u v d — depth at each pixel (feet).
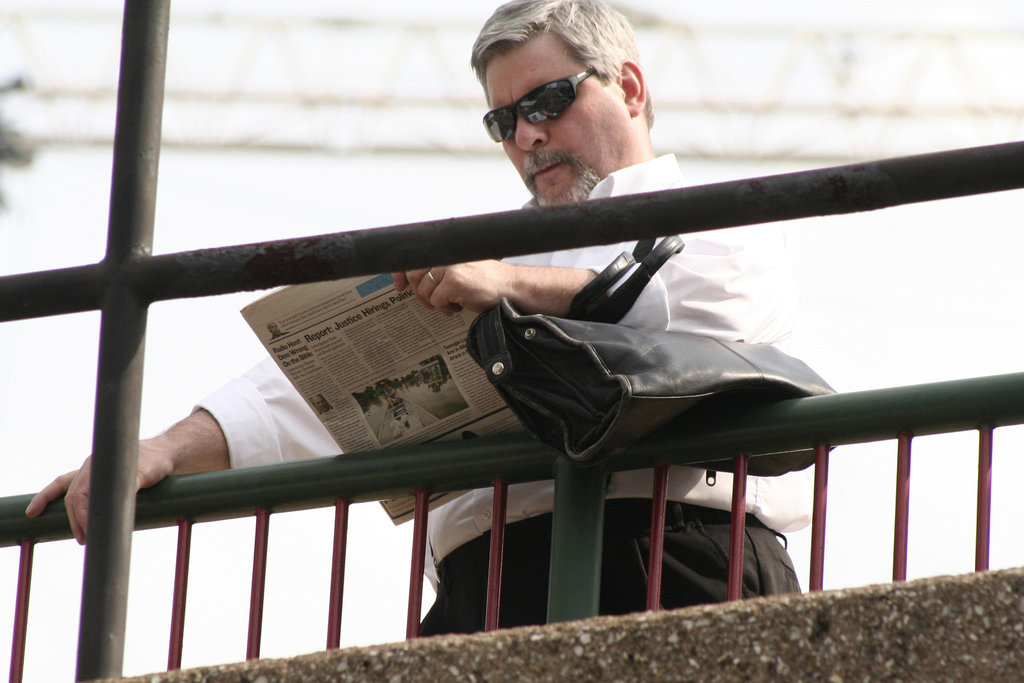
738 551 30.27
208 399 37.81
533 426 30.68
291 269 22.44
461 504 34.83
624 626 19.81
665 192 21.45
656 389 29.07
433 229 22.02
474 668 19.74
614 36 40.70
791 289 37.24
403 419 33.22
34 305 23.41
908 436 29.91
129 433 22.72
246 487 33.78
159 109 24.11
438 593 35.88
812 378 32.07
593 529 31.14
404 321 31.89
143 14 24.23
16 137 195.83
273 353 32.53
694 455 31.09
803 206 20.98
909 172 20.67
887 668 19.45
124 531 22.38
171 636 33.55
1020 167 20.30
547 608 31.17
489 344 30.58
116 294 23.11
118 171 23.67
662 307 32.99
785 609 19.75
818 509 30.07
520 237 21.67
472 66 41.24
